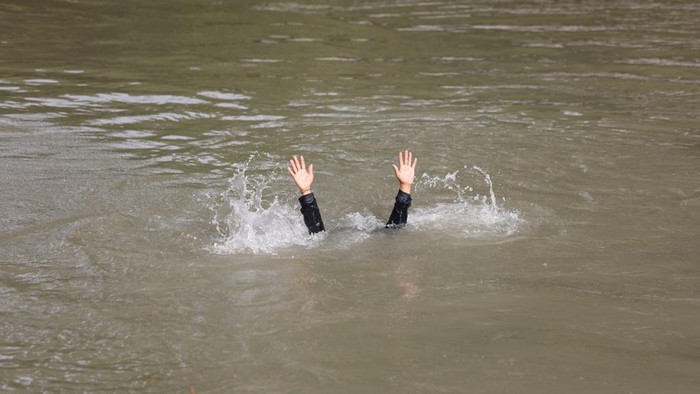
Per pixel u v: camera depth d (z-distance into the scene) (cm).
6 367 989
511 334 1079
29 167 1798
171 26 3584
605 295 1208
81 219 1504
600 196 1669
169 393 933
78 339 1062
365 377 967
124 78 2670
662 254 1370
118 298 1188
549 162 1898
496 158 1925
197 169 1825
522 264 1327
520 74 2862
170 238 1427
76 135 2061
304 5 4234
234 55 3069
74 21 3616
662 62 3078
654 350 1037
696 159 1917
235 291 1214
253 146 2009
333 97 2506
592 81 2762
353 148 2000
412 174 1477
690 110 2391
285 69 2867
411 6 4316
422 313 1141
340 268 1306
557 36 3572
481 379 963
